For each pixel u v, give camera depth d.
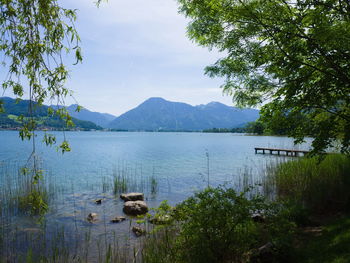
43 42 3.20
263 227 4.88
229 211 4.28
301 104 5.61
